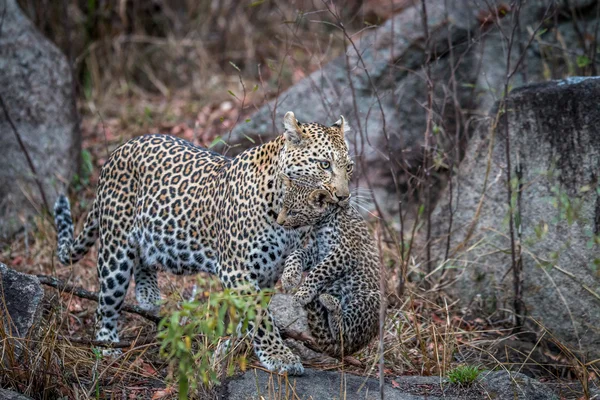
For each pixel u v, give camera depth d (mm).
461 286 11375
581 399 8727
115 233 9672
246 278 8641
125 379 8828
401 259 11070
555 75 13648
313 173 8391
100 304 9727
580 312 10062
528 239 10219
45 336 8414
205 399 8180
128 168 9750
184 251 9320
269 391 7926
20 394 7680
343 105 13656
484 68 14188
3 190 13602
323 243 9227
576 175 10172
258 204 8508
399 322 9859
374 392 8344
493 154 11180
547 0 14023
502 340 10352
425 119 14172
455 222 11805
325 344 8961
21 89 14188
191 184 9266
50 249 12367
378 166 13773
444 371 9102
